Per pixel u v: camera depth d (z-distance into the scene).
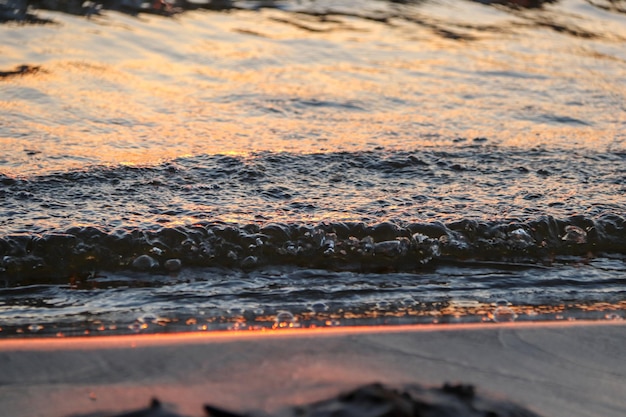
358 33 18.39
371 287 8.62
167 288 8.39
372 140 12.51
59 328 7.38
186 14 18.86
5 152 11.11
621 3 22.66
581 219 10.07
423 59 16.88
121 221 9.31
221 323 7.59
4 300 7.96
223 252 9.04
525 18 20.67
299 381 6.20
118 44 16.41
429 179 11.21
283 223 9.45
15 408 5.78
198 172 10.91
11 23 17.02
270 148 11.91
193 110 13.32
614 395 6.35
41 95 13.41
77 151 11.38
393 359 6.72
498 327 7.54
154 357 6.62
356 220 9.66
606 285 8.95
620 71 16.94
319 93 14.46
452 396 5.77
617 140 13.21
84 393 6.01
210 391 6.02
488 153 12.24
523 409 5.83
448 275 9.03
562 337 7.38
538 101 14.88
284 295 8.33
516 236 9.69
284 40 17.52
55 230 8.94
